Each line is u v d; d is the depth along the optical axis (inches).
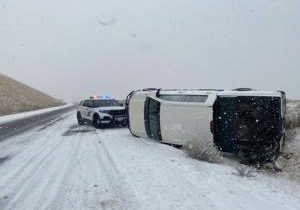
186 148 514.6
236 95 496.7
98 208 287.6
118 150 538.6
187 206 286.8
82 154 517.0
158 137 594.9
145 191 325.1
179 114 543.8
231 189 338.6
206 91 528.4
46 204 301.4
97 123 885.2
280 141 489.4
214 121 504.7
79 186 348.5
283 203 311.6
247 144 498.6
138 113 649.6
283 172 479.8
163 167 413.4
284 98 539.5
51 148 587.5
